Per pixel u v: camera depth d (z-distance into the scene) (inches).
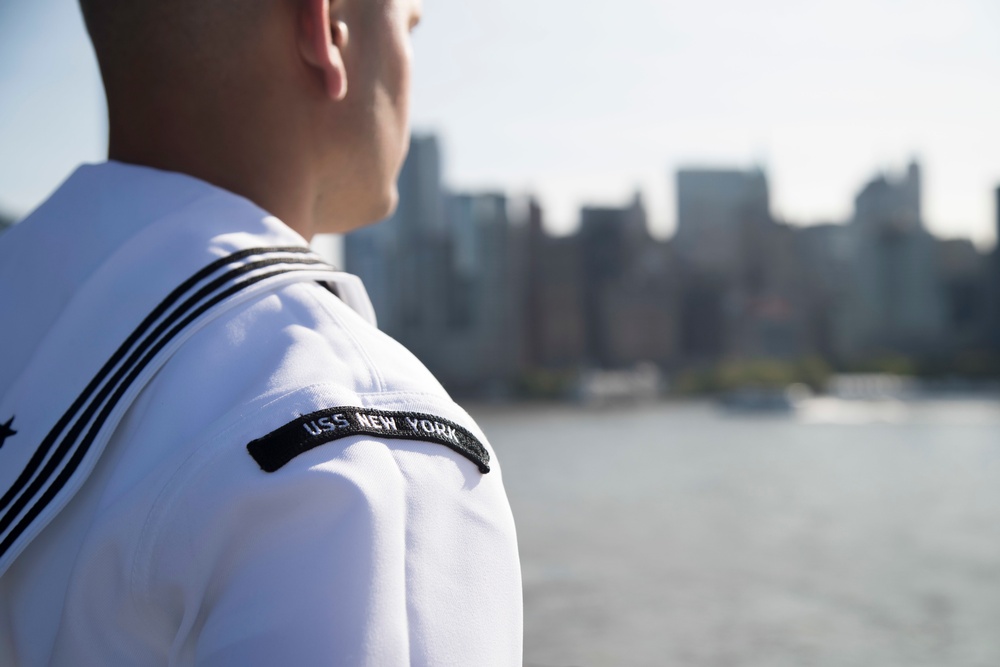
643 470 1450.5
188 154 35.3
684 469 1462.8
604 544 717.9
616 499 1056.8
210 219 32.7
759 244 6643.7
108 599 27.4
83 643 27.8
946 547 734.5
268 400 27.5
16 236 36.2
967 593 547.5
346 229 40.9
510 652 28.2
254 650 24.5
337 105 36.4
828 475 1380.4
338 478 25.9
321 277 33.3
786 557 674.8
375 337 31.6
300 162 36.1
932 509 976.3
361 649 24.6
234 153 35.2
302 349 29.2
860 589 555.2
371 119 37.5
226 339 29.7
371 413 28.1
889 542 757.3
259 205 35.5
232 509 25.7
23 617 29.3
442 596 26.6
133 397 29.1
